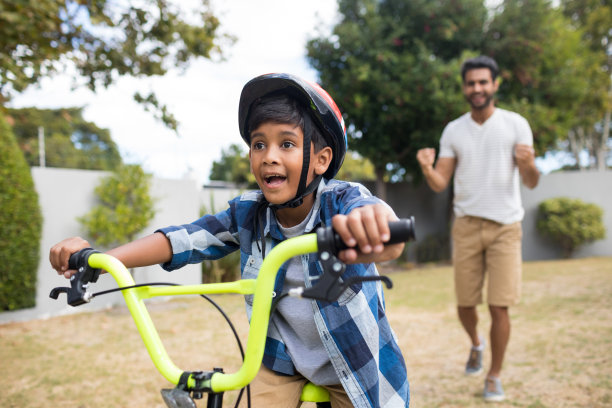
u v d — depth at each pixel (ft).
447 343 14.35
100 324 18.15
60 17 15.38
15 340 15.80
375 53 33.71
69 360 13.50
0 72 14.94
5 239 18.19
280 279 4.78
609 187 39.14
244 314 19.39
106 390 11.10
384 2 36.50
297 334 4.87
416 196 41.96
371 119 35.60
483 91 10.32
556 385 10.41
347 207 4.20
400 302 21.17
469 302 10.76
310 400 4.97
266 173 4.25
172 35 17.99
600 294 20.61
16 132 95.30
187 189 24.95
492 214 10.10
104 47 17.49
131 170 21.98
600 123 74.69
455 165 11.17
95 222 20.71
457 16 35.06
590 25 59.62
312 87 4.34
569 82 37.45
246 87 4.42
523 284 24.66
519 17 35.32
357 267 4.54
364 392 4.53
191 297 23.45
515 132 10.19
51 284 19.97
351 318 4.51
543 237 39.83
